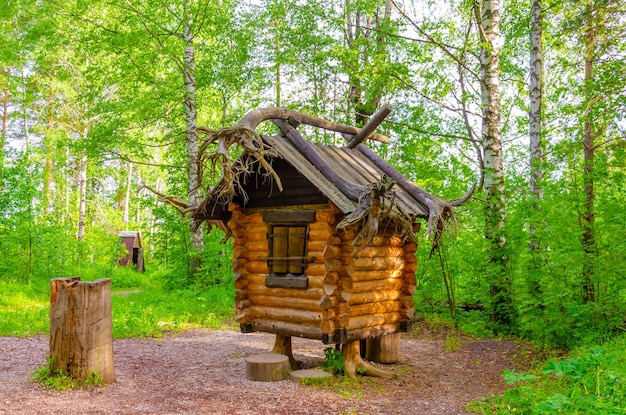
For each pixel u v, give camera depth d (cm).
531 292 1173
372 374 824
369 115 1933
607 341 934
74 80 2984
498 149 1329
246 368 820
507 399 662
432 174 1387
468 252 1282
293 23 2139
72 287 720
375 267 831
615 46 1343
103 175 4075
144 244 4156
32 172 2078
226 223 934
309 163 811
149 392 714
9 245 1920
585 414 539
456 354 1026
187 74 2009
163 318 1368
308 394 714
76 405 637
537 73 1364
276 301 848
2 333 1115
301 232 816
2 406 620
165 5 1972
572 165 1119
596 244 1030
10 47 2225
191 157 1970
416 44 1706
